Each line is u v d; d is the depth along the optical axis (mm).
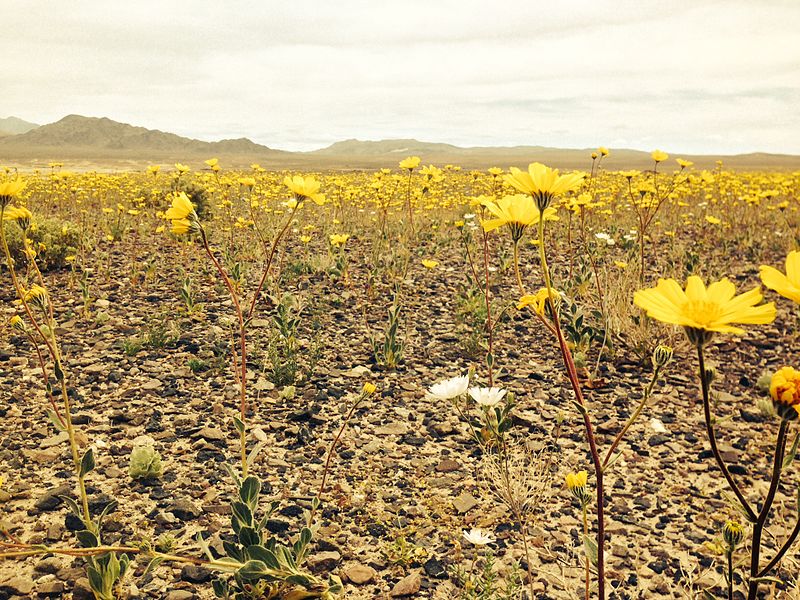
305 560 666
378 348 1324
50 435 925
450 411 1065
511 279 1979
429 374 1231
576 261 2178
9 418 974
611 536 728
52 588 611
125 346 1260
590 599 621
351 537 719
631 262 1796
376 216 3076
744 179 4434
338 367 1252
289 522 734
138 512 741
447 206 3170
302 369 1214
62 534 694
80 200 3400
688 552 698
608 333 1325
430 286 1898
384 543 709
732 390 1157
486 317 1507
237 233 2707
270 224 2727
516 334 1471
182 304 1613
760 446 950
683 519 761
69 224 2096
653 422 1022
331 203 3428
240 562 515
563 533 730
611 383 1189
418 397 1121
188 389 1117
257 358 1271
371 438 964
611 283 1526
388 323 1500
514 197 457
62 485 792
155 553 499
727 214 3088
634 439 971
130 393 1084
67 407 580
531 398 1116
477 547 701
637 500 800
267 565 505
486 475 847
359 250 2436
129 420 980
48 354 1254
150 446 853
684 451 938
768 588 624
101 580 551
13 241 1820
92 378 1142
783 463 340
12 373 1150
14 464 836
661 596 629
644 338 1305
